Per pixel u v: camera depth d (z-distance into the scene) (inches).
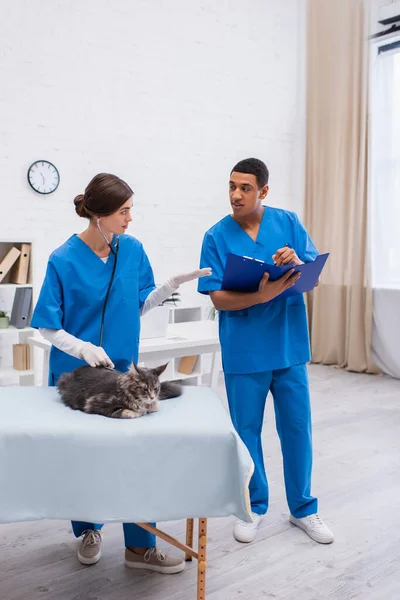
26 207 168.9
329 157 209.9
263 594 74.4
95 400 62.3
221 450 59.2
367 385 188.1
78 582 76.9
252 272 75.4
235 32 203.8
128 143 184.7
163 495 59.1
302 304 88.4
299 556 84.0
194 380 170.4
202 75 197.8
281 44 215.0
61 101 171.6
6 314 165.3
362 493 106.0
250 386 86.5
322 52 209.3
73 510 58.6
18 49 163.5
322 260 78.8
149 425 59.3
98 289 73.9
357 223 201.6
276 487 108.7
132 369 61.7
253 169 82.3
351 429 142.9
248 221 86.6
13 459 57.9
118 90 181.3
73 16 171.3
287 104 218.7
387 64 195.8
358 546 87.0
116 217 69.7
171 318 179.8
